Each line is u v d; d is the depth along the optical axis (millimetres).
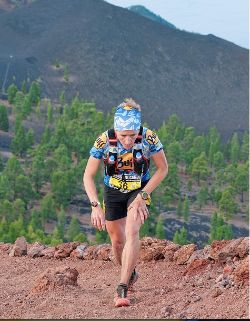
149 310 5875
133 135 6031
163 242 8344
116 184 6301
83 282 7500
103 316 5711
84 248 8930
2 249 9617
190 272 7359
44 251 9141
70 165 176875
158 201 169500
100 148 6207
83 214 160625
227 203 169125
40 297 6500
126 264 6137
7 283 7633
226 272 6781
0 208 142375
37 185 169625
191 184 187750
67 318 5684
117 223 6516
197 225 164500
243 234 167625
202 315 5543
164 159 6281
